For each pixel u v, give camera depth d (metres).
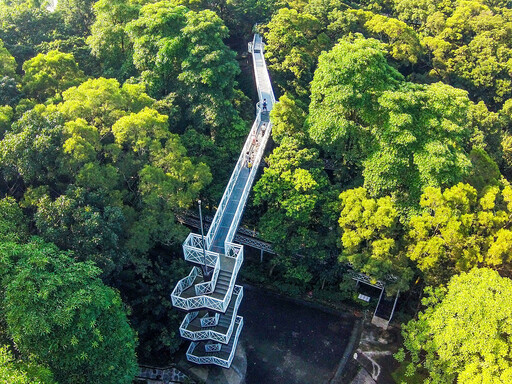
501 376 19.41
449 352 21.69
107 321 19.00
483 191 28.52
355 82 29.89
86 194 23.25
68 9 45.22
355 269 27.66
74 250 21.62
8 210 21.66
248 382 26.56
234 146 34.66
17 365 16.20
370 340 29.25
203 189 31.67
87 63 38.03
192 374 26.22
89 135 24.56
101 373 18.09
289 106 33.69
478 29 57.47
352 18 50.88
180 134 34.91
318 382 26.97
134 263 25.33
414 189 28.31
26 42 40.09
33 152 23.08
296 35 44.34
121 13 37.31
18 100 29.78
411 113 29.05
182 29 34.41
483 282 22.41
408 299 31.06
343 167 33.69
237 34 54.16
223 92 36.44
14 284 17.14
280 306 31.38
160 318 26.34
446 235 24.94
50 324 16.91
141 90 31.30
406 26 50.84
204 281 24.91
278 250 29.78
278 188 29.20
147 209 25.77
